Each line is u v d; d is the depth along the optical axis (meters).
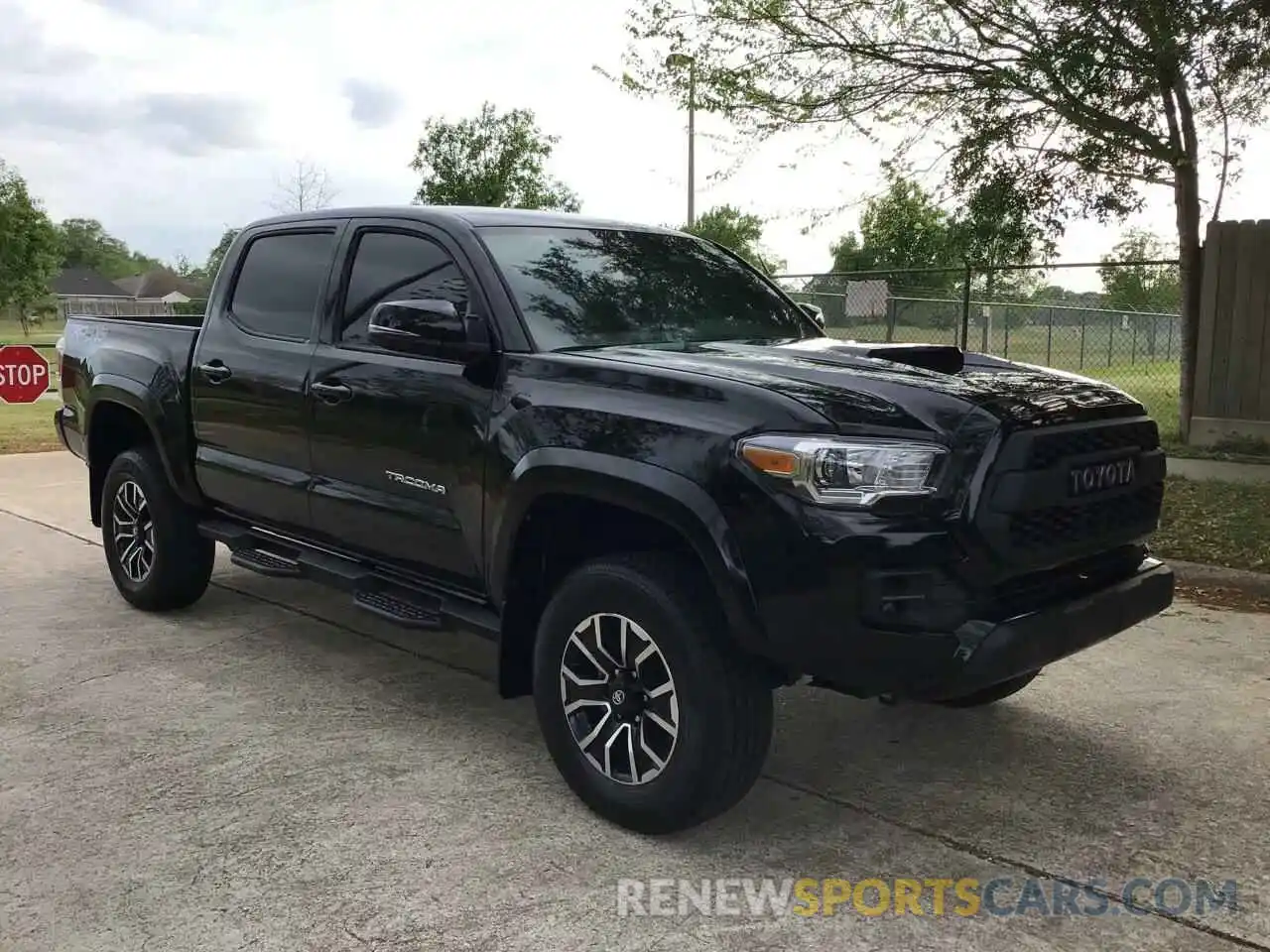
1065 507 3.20
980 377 3.48
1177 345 15.96
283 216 5.04
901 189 10.89
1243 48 8.13
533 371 3.65
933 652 2.95
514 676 3.82
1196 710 4.45
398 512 4.14
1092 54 8.70
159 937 2.82
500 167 28.78
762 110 10.46
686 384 3.28
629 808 3.37
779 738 4.22
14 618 5.75
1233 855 3.28
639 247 4.60
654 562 3.32
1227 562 6.43
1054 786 3.76
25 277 45.53
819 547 2.94
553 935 2.85
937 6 9.43
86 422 5.91
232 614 5.84
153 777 3.79
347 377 4.30
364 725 4.30
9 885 3.08
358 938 2.83
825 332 4.82
